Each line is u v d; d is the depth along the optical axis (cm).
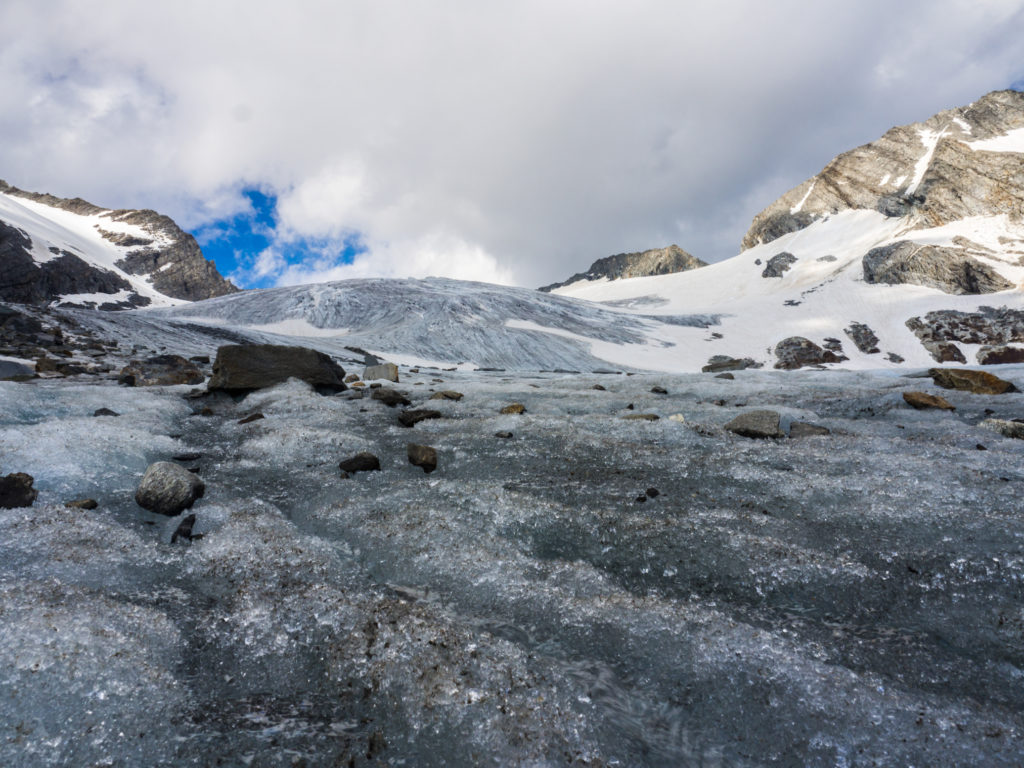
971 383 1697
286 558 555
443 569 550
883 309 13188
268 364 1633
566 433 1088
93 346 2506
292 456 963
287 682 380
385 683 370
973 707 359
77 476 768
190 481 728
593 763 313
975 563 524
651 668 404
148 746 297
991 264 13012
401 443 1081
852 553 574
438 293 13675
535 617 470
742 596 514
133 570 519
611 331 12794
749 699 367
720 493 775
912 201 17975
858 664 409
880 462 848
